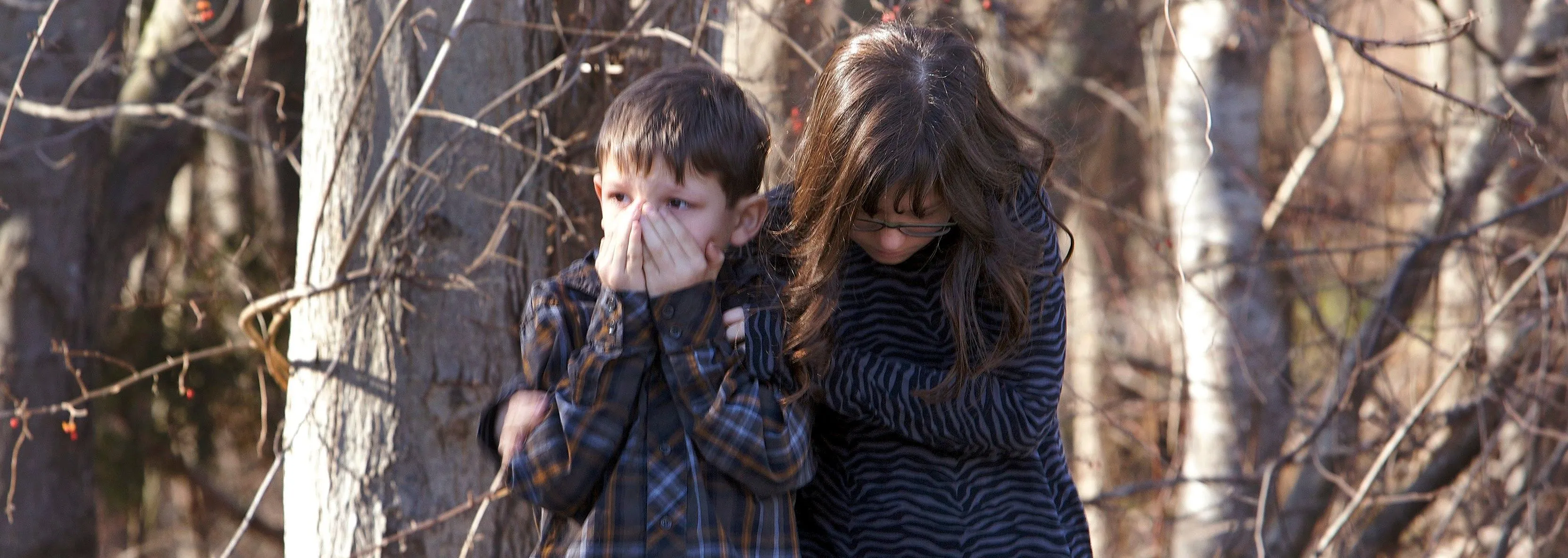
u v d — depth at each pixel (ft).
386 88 10.48
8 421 19.92
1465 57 20.36
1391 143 21.31
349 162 10.55
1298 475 19.90
